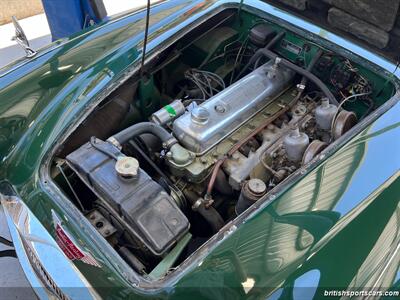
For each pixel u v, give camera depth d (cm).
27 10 430
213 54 244
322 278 148
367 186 170
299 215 158
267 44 241
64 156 188
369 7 356
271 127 203
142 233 154
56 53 220
